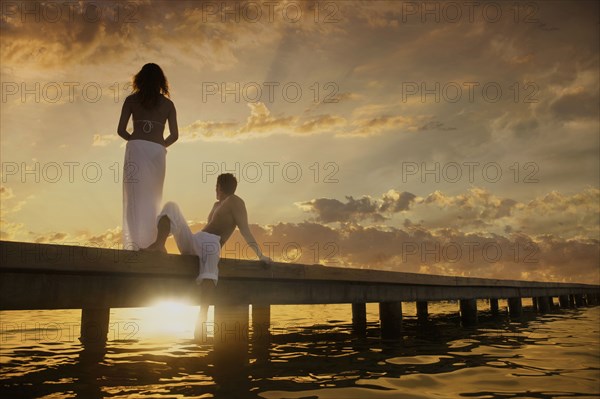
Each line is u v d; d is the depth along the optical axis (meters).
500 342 6.38
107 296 3.63
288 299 5.41
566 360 4.82
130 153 4.30
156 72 4.49
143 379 3.76
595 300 21.30
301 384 3.63
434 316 11.52
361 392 3.40
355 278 6.29
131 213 4.21
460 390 3.49
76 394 3.26
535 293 13.73
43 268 3.13
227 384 3.60
